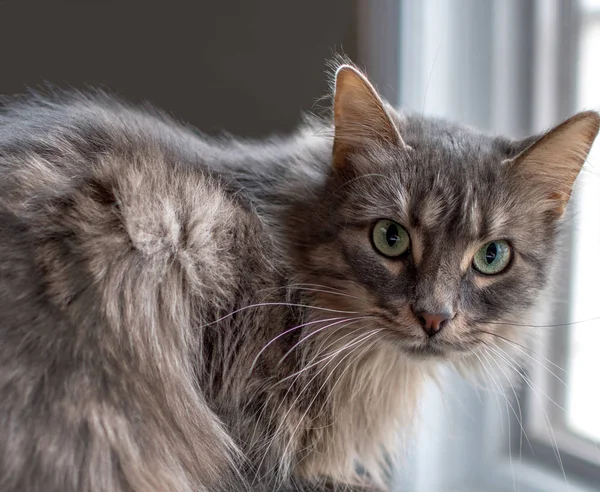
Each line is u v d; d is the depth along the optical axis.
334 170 0.40
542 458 0.50
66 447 0.34
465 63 0.53
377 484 0.44
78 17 0.61
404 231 0.39
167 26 0.60
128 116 0.42
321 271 0.40
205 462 0.39
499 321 0.40
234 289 0.39
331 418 0.41
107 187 0.37
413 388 0.43
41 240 0.36
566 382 0.50
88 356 0.35
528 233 0.40
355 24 0.53
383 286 0.39
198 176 0.40
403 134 0.41
